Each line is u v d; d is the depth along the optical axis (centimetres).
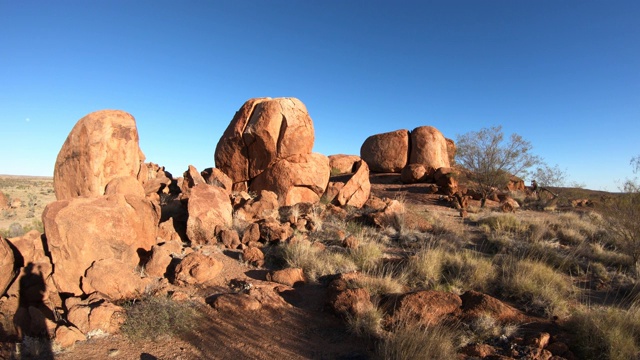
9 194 3425
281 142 1399
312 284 679
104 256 617
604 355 435
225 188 1370
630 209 902
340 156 3002
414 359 414
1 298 539
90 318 495
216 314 556
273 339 495
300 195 1420
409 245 945
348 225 1098
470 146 2306
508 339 477
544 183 2581
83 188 875
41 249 627
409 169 2495
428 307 531
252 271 740
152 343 479
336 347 478
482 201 1920
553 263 804
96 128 897
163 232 875
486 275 673
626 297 645
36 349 443
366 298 561
